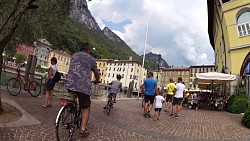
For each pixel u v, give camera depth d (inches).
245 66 778.8
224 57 1015.0
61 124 192.1
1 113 260.7
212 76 719.7
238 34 872.9
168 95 555.5
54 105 381.4
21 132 211.3
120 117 378.9
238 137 300.2
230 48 884.6
